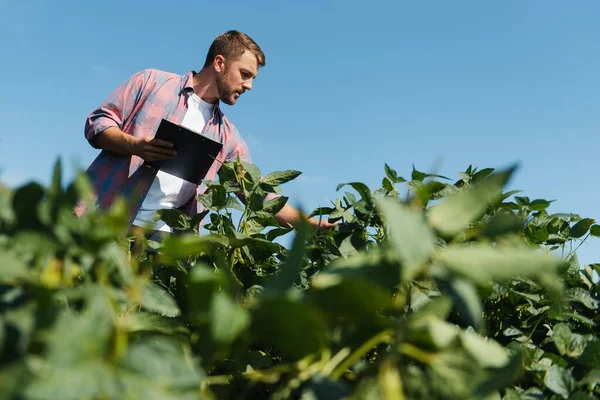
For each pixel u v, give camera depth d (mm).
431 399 538
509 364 525
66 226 557
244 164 1489
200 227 1739
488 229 589
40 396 420
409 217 527
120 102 3609
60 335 457
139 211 3412
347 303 565
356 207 1155
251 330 560
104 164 3469
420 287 823
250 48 3957
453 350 545
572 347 928
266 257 1317
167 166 3236
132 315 692
